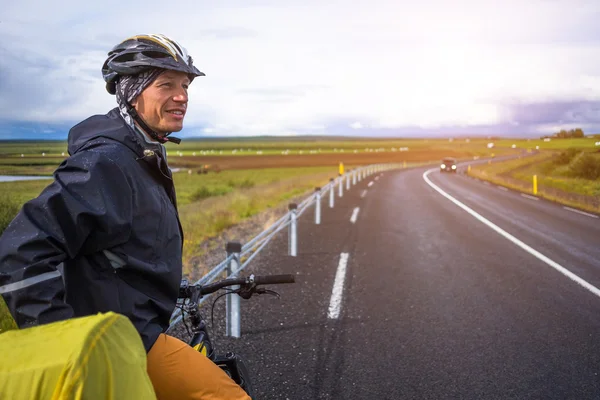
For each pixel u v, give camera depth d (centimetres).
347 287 668
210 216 1278
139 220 152
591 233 1173
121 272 151
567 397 376
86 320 109
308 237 1062
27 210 130
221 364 217
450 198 2070
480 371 417
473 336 496
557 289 672
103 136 156
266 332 498
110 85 177
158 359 157
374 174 4306
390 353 452
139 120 170
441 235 1111
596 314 569
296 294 631
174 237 168
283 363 425
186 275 686
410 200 1956
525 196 2248
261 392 374
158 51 165
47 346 101
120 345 109
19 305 125
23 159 7369
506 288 673
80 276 145
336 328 513
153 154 161
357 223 1282
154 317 158
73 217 133
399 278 722
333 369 416
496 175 4516
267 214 1426
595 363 436
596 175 3800
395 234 1117
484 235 1119
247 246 573
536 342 482
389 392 379
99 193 140
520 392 382
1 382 97
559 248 972
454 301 612
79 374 96
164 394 159
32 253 127
